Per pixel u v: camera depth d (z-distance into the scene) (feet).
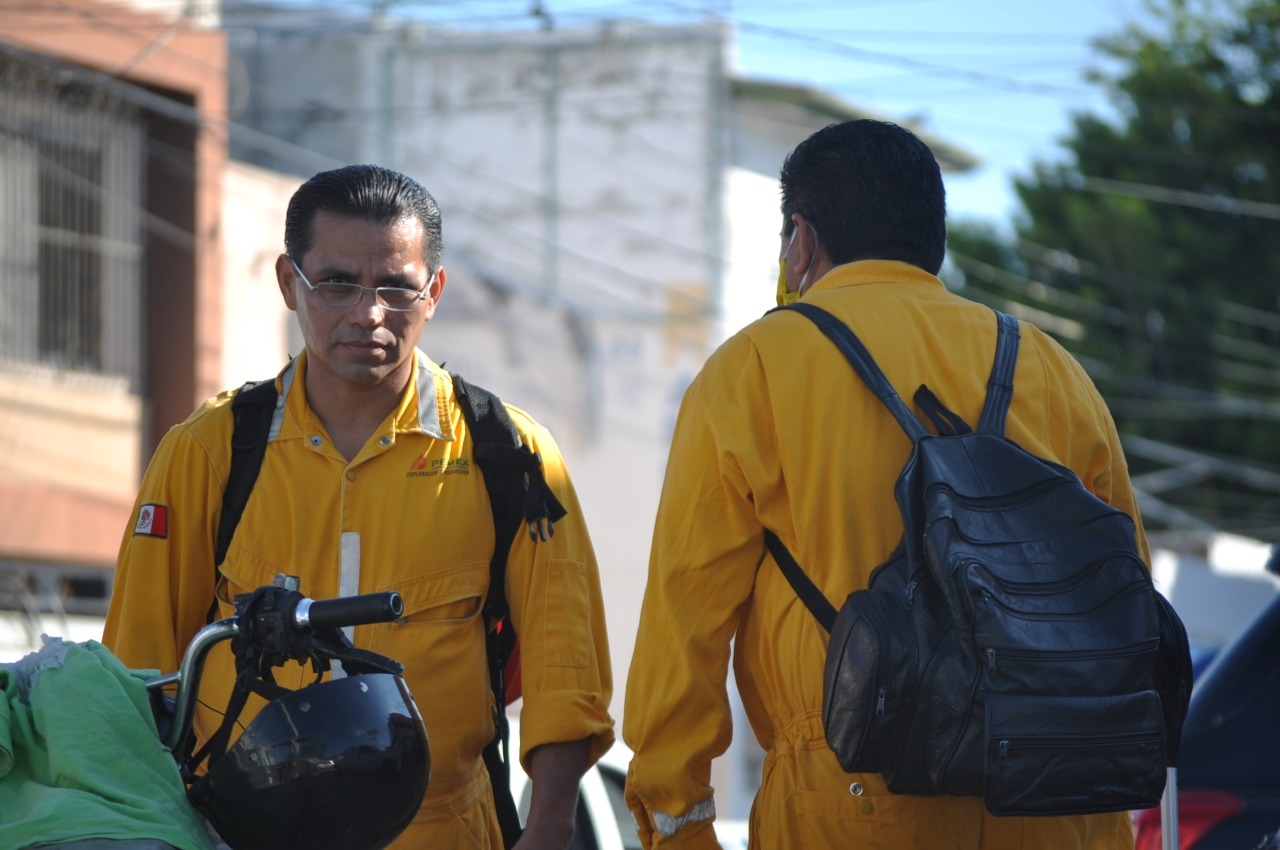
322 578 19.43
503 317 138.10
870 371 17.10
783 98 140.67
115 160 87.25
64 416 84.12
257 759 14.24
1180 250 134.51
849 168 18.48
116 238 87.35
